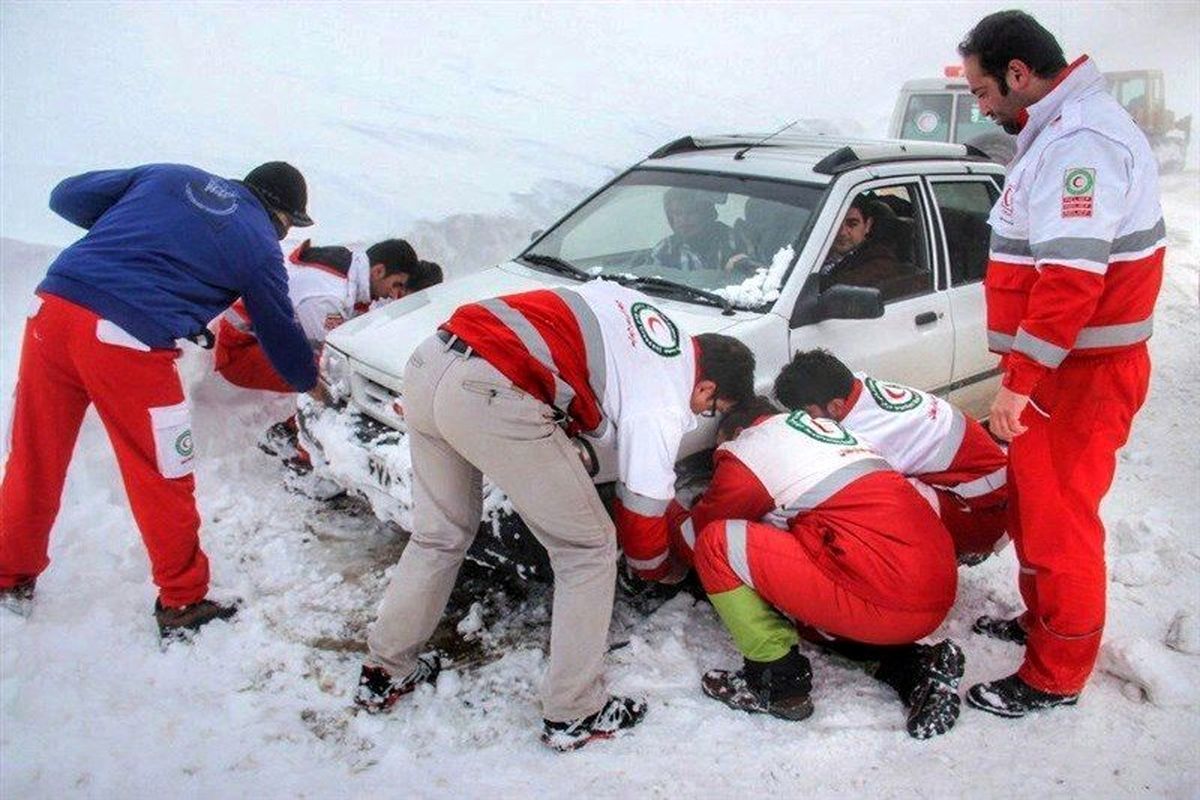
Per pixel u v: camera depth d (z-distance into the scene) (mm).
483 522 3020
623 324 2729
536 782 2684
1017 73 2623
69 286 2957
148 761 2707
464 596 3537
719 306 3539
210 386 4492
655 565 2998
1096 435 2740
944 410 3303
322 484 4086
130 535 3703
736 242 3818
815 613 2873
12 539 3162
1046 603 2838
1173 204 12383
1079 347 2707
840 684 3117
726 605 2914
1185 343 6559
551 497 2660
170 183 3109
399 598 2826
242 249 3137
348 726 2887
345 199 6773
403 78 11305
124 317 2951
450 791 2648
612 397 2707
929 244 4129
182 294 3055
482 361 2592
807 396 3209
